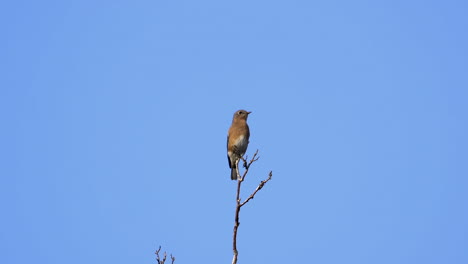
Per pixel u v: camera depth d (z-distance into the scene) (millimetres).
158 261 9961
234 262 9281
